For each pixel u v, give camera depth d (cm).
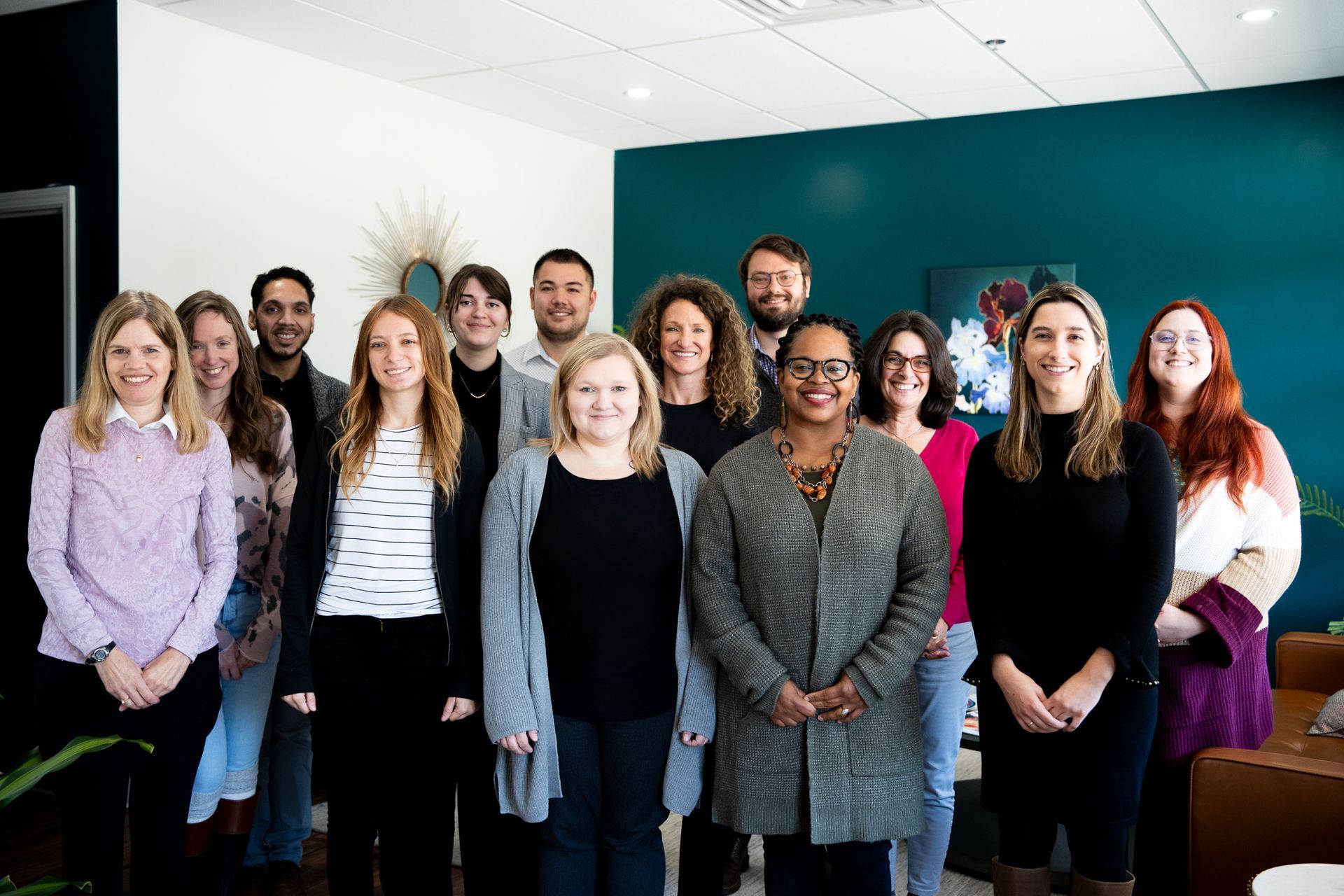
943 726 268
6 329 426
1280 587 237
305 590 236
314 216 464
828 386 214
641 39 432
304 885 298
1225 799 232
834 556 211
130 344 228
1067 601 203
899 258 570
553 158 597
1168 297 506
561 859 224
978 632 214
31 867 314
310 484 237
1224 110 489
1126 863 221
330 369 475
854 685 207
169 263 405
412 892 236
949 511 272
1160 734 241
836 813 209
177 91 405
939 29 414
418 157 512
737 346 268
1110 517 200
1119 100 511
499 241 564
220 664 259
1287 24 401
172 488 234
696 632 226
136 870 236
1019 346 212
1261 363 488
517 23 414
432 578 234
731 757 219
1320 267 473
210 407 270
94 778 225
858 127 575
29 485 418
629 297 647
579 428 223
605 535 221
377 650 231
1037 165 533
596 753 224
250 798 272
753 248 321
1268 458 242
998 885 213
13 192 414
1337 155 468
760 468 220
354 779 232
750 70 473
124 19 386
